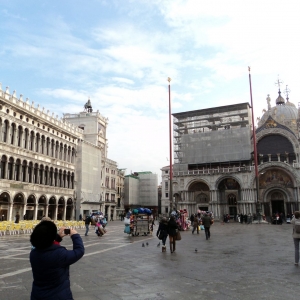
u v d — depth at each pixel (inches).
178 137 3705.7
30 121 2143.2
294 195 2920.8
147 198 4813.0
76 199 2711.6
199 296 360.2
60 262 197.0
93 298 354.0
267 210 3016.7
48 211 2337.6
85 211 2822.3
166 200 4392.2
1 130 1849.2
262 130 3287.4
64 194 2524.6
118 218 4101.9
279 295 363.3
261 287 400.5
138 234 1249.4
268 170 3046.3
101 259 633.6
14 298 357.1
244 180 3073.3
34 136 2174.0
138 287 402.6
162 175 4493.1
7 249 804.0
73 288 399.2
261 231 1493.6
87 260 620.7
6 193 1859.0
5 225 1322.6
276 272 495.2
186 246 864.9
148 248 821.2
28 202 2090.3
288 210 2935.5
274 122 3260.3
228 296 360.2
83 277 463.5
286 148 3206.2
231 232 1432.1
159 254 705.6
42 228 202.2
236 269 521.0
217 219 3080.7
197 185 3366.1
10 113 1935.3
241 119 3499.0
